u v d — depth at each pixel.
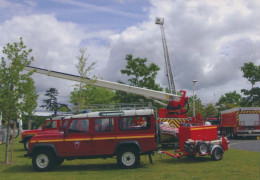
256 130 26.44
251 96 40.03
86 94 28.58
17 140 28.91
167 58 45.41
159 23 46.00
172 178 8.50
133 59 27.48
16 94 11.78
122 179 8.51
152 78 26.84
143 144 10.41
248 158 12.43
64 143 10.58
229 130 29.11
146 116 10.62
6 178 9.10
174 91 44.22
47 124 17.81
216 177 8.52
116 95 26.97
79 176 9.24
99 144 10.51
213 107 57.94
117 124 10.61
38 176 9.41
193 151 11.83
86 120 10.73
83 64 19.69
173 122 18.69
